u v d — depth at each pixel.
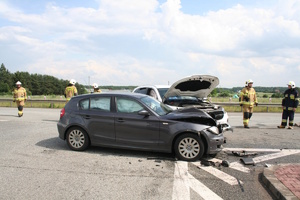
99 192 3.59
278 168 4.42
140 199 3.39
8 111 15.84
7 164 4.81
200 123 5.31
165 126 5.19
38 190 3.64
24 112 15.17
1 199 3.35
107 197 3.44
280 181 3.80
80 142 5.81
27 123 10.11
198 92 8.16
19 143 6.55
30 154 5.52
